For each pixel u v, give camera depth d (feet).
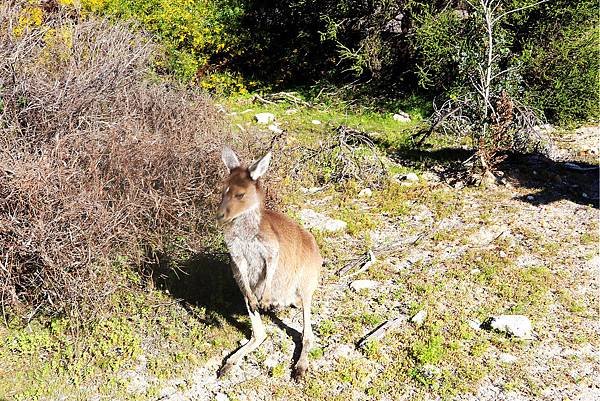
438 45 19.03
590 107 19.13
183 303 9.71
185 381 8.47
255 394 8.29
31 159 9.14
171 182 9.95
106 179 9.69
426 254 11.33
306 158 14.42
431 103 20.61
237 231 8.09
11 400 8.14
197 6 19.97
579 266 11.00
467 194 13.75
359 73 22.09
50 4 14.07
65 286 8.77
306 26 23.13
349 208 12.96
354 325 9.41
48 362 8.70
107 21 13.82
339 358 8.80
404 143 17.04
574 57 19.13
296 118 19.49
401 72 22.29
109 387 8.34
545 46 19.44
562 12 18.92
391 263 11.04
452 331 9.28
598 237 11.89
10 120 10.27
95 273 9.08
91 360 8.70
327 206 13.03
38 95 10.50
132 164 9.70
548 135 16.84
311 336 8.86
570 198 13.60
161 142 10.19
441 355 8.82
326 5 22.56
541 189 14.03
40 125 10.40
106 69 11.65
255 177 8.03
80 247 8.93
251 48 22.43
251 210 8.00
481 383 8.43
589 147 17.11
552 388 8.39
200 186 10.11
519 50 19.85
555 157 16.21
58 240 8.89
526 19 19.12
